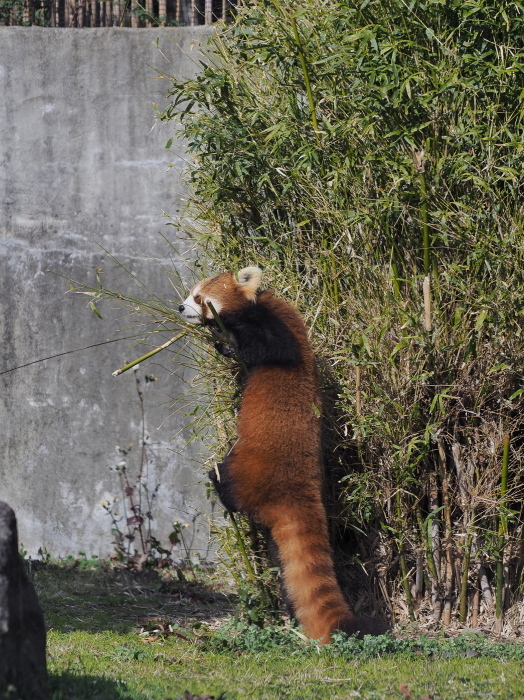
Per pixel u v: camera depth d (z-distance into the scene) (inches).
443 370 371.2
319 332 391.9
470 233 362.3
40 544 529.0
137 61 508.7
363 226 380.5
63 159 518.9
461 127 358.9
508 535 377.1
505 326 361.7
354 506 386.0
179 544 510.0
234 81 403.2
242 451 358.6
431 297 369.7
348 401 383.2
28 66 518.3
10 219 525.0
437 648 344.8
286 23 388.8
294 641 352.5
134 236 513.0
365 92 366.6
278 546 353.7
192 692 267.6
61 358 522.9
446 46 363.6
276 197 394.3
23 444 528.4
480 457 377.7
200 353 426.3
